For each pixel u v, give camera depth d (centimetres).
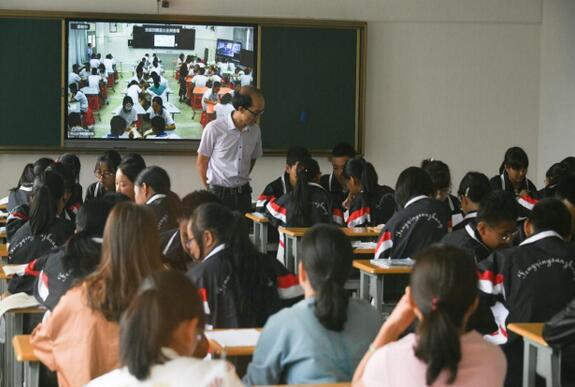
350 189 704
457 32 1017
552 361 322
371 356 215
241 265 332
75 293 281
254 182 987
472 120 1027
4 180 947
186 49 949
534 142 1037
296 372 256
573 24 994
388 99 1011
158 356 188
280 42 968
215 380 188
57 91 938
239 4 969
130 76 943
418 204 511
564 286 363
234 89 961
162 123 949
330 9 989
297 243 632
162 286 191
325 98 981
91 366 274
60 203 495
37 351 288
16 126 937
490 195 407
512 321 365
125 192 529
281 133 975
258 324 335
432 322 198
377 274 486
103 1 942
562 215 371
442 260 202
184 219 372
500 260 367
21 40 930
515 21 1025
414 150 1019
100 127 944
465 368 202
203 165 673
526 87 1032
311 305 258
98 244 324
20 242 459
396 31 1008
